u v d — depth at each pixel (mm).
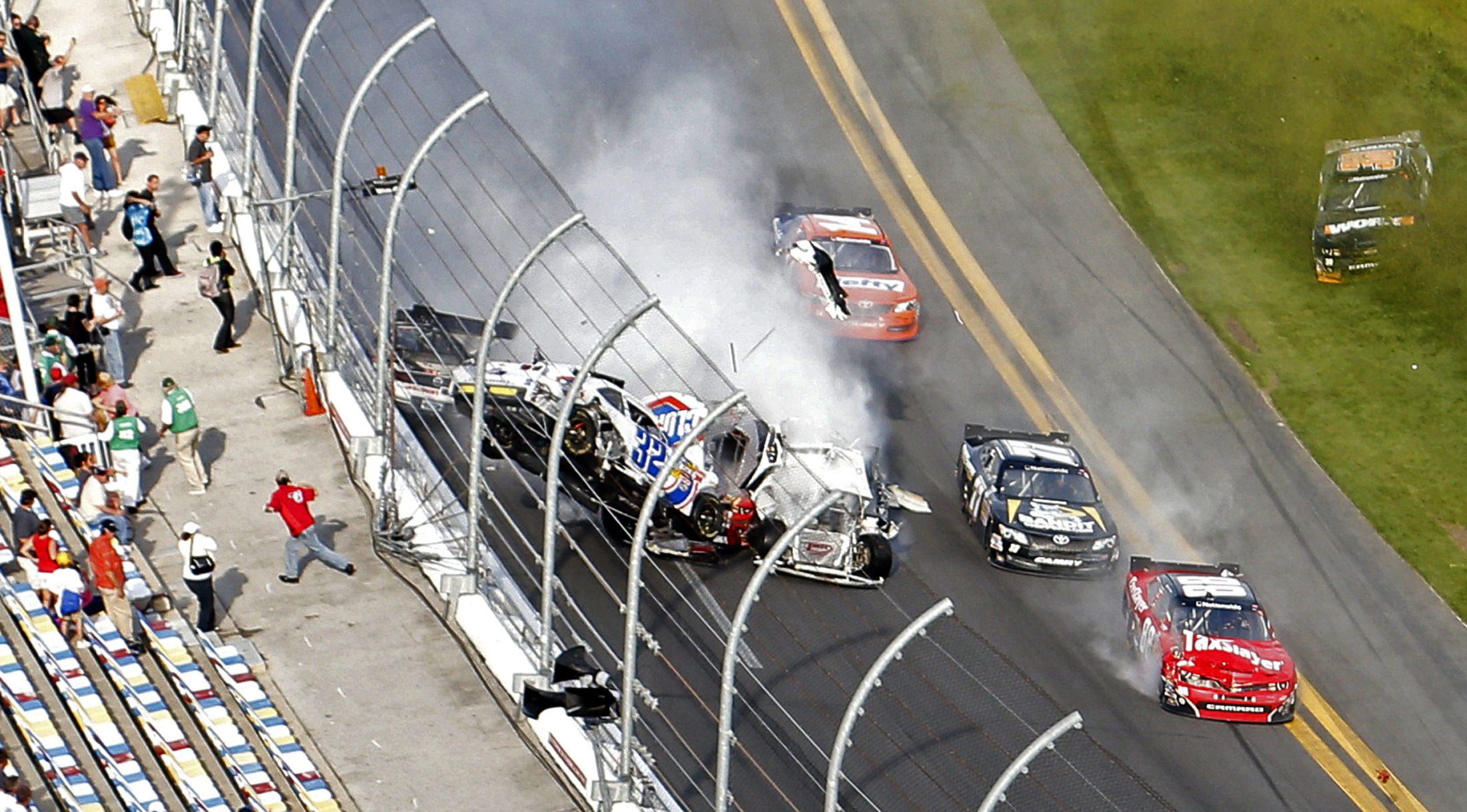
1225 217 144250
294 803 77625
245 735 80500
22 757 75312
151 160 121625
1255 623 99438
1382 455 123250
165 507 94750
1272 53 160625
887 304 126625
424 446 102062
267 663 85625
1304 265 139875
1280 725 98062
